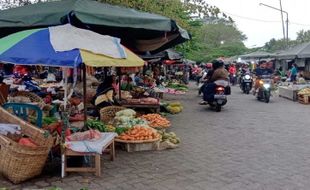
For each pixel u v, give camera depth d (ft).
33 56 17.80
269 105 53.52
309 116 42.16
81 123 24.29
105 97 30.91
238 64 125.39
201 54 169.17
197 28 85.71
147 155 23.57
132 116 28.73
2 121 19.85
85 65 19.90
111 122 27.61
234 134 31.07
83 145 19.01
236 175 19.99
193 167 21.27
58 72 53.06
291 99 61.57
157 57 52.34
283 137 30.01
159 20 26.43
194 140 28.45
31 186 17.60
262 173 20.42
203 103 51.83
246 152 24.94
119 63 20.11
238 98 63.82
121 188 17.66
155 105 36.42
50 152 19.89
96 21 24.11
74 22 24.62
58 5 25.82
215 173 20.26
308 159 23.34
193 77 124.57
